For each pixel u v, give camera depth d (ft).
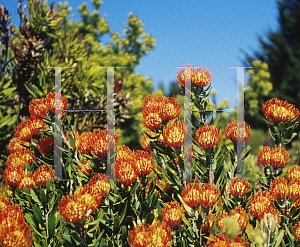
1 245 3.89
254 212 5.04
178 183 4.99
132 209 4.99
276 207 5.46
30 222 4.78
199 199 4.39
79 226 4.19
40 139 5.50
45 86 14.89
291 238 4.91
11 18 16.67
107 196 4.72
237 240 4.04
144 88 35.63
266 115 6.19
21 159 5.78
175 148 4.99
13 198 5.47
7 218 4.13
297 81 47.21
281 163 5.78
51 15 17.71
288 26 52.39
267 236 4.34
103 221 4.78
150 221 4.79
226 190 5.56
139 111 30.42
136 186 4.87
